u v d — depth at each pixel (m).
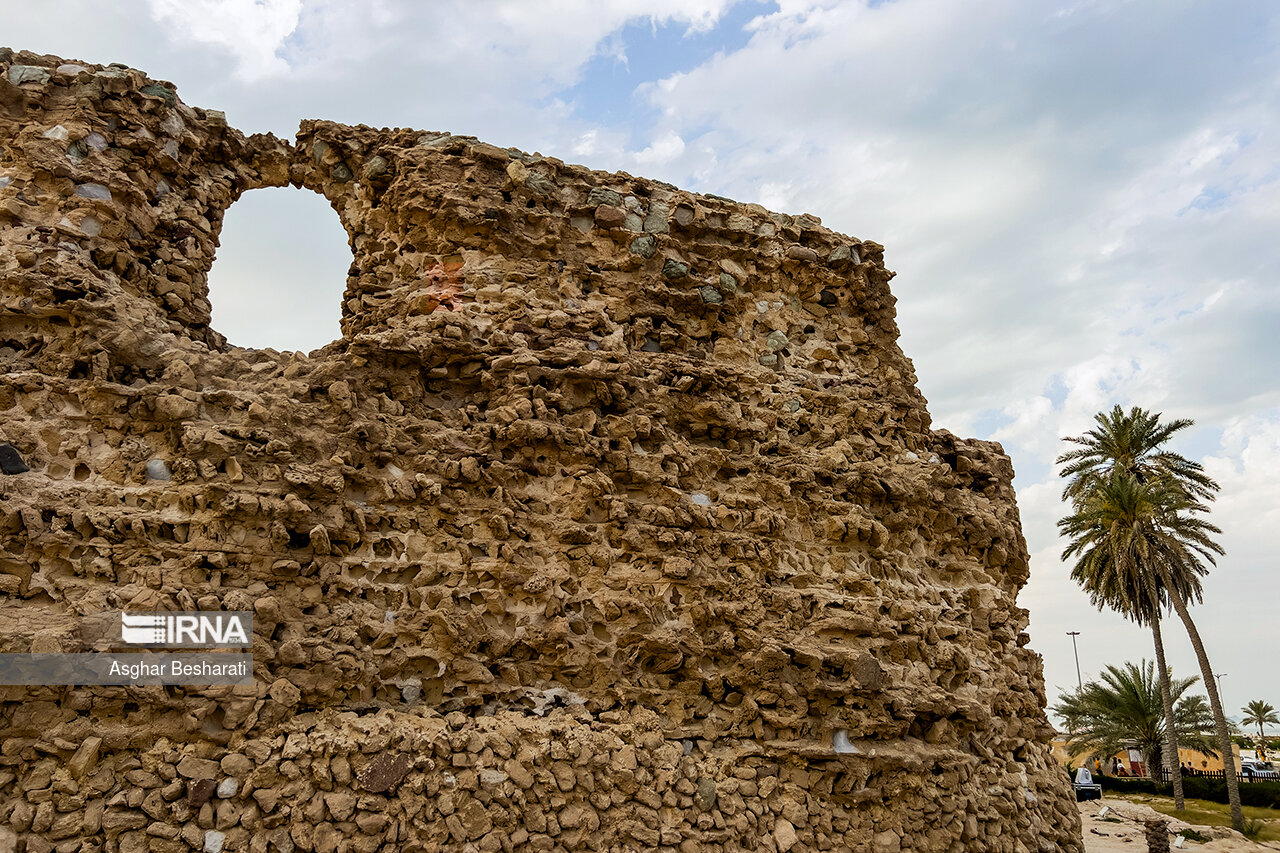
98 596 6.00
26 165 7.58
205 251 9.10
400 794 6.19
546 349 8.61
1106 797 30.14
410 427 7.71
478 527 7.58
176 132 8.71
